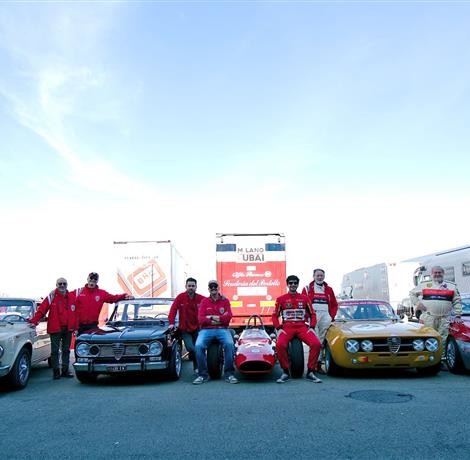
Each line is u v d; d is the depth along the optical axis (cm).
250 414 570
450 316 917
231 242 1652
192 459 418
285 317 845
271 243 1655
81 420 565
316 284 951
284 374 814
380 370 924
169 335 864
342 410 577
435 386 731
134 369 812
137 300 1069
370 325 889
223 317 858
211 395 698
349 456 416
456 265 1969
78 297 957
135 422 548
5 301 1100
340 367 840
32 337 879
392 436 468
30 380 912
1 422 564
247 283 1628
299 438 469
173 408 615
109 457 428
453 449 427
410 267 2364
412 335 812
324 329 932
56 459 425
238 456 423
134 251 1872
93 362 825
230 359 840
